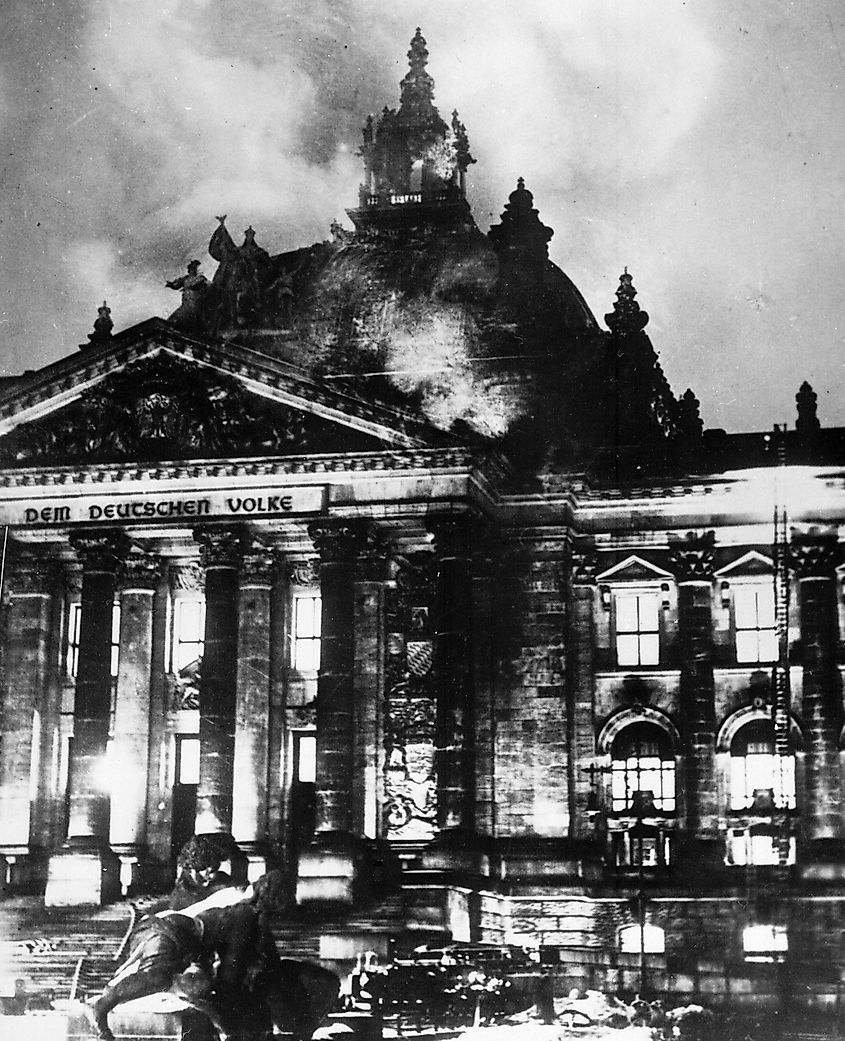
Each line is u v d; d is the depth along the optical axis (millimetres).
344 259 104062
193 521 88312
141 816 89625
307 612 92938
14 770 91812
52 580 93250
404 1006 61562
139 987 37500
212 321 96500
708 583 90938
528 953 76188
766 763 90000
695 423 95125
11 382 99500
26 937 83062
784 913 85938
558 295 100250
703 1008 70500
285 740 90625
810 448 91000
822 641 89062
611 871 88812
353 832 85375
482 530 89688
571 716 90250
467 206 108250
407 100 110250
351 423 87125
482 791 87750
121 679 90812
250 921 39031
